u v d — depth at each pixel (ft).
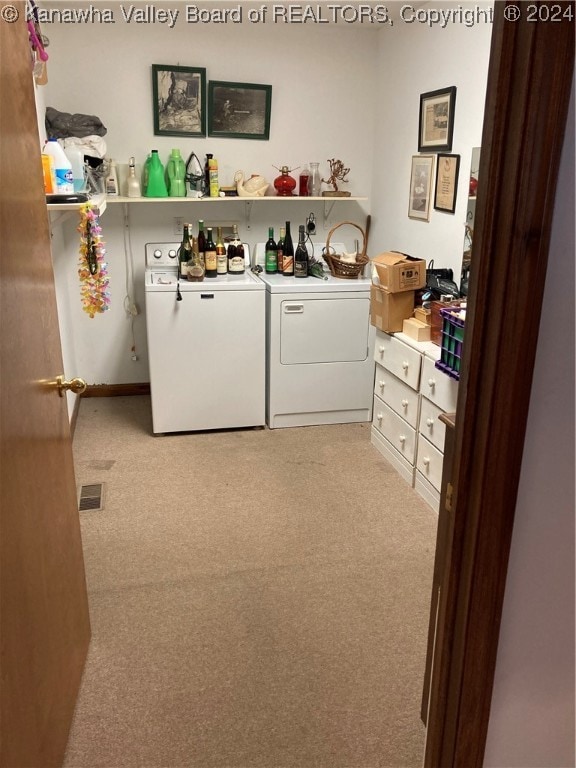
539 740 3.97
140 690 6.02
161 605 7.25
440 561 5.26
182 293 11.25
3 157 4.14
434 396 9.08
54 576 5.14
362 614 7.14
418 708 5.86
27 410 4.49
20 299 4.41
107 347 14.02
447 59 10.43
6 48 4.29
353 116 13.58
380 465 10.93
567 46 2.61
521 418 3.11
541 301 2.94
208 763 5.27
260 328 11.80
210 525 8.96
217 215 13.62
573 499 3.43
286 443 11.82
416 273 10.03
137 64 12.41
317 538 8.67
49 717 4.85
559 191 2.85
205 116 12.87
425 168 11.39
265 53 12.83
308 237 13.28
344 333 12.20
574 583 3.63
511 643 3.64
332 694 6.01
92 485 10.08
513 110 2.73
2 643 3.77
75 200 7.64
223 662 6.39
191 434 12.19
